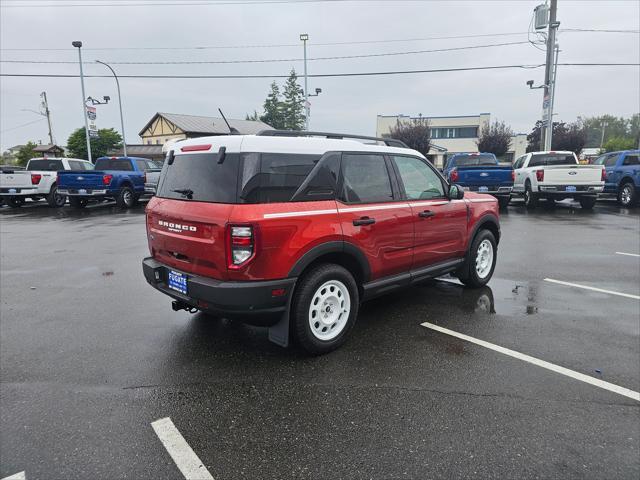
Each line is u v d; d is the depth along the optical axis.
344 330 3.96
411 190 4.63
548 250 8.38
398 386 3.33
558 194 14.73
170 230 3.81
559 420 2.89
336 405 3.07
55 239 10.06
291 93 62.31
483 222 5.65
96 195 16.20
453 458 2.53
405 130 44.59
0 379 3.45
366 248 4.03
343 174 3.91
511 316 4.80
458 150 57.53
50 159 18.25
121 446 2.63
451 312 4.93
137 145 52.34
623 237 9.77
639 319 4.71
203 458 2.53
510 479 2.36
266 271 3.35
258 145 3.40
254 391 3.26
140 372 3.56
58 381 3.42
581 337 4.23
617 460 2.51
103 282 6.35
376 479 2.36
